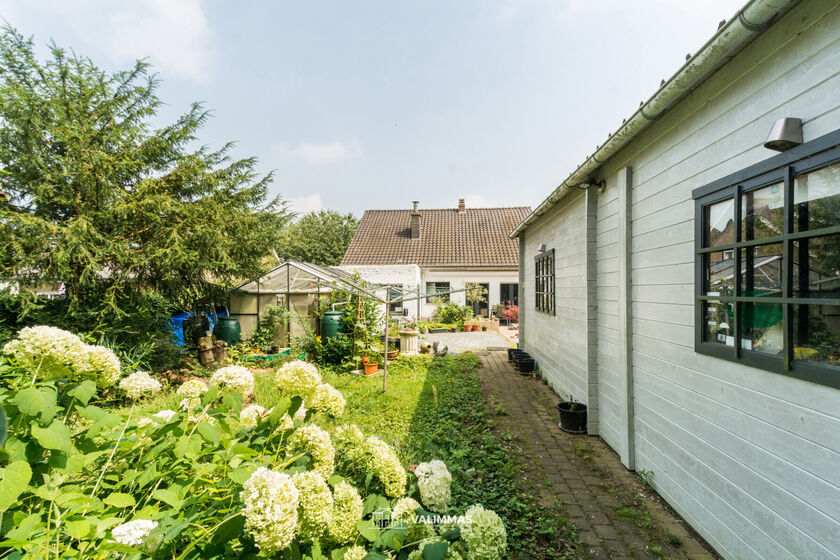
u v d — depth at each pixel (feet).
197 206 26.43
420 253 66.03
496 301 62.28
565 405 16.03
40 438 3.60
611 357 13.84
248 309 33.99
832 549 5.64
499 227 71.82
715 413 8.32
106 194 23.20
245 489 3.61
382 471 5.34
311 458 5.19
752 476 7.25
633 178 12.19
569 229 18.94
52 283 21.16
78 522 3.36
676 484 9.79
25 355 4.29
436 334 50.11
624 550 8.46
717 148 8.24
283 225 32.45
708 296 8.43
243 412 6.00
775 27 6.68
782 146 6.31
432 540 4.35
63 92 22.61
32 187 21.06
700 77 8.13
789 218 6.30
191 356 25.77
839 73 5.51
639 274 11.80
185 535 3.61
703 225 8.70
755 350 7.19
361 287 30.17
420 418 16.44
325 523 4.15
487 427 15.93
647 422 11.35
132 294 24.02
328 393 5.90
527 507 9.84
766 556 6.89
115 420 4.48
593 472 12.07
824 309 5.78
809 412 6.06
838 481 5.56
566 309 19.53
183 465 4.70
